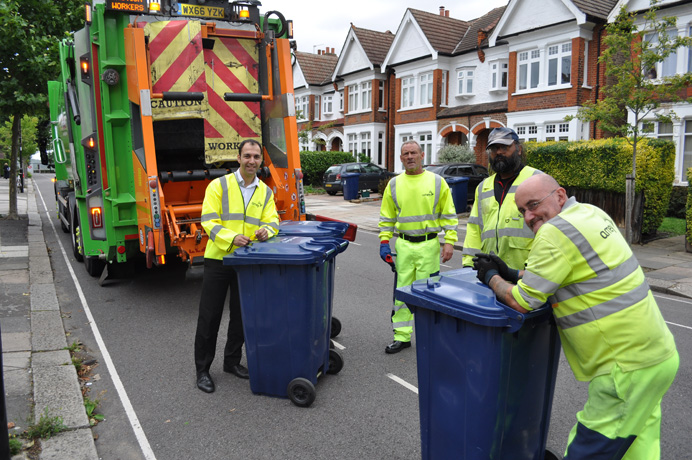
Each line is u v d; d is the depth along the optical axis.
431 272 4.85
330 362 4.49
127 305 6.55
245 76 6.88
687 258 10.05
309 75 35.19
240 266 3.83
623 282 2.26
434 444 2.73
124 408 3.91
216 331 4.19
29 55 11.94
